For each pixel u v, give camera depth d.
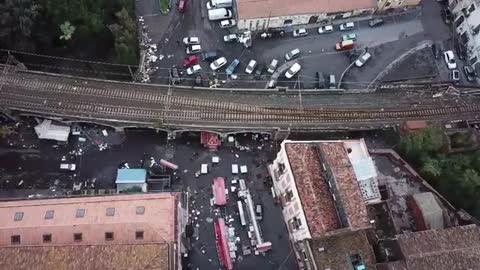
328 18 89.62
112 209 61.03
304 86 85.81
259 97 79.69
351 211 63.97
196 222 74.94
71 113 74.19
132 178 74.31
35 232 59.16
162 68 84.44
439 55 90.38
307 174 66.56
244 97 79.38
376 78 88.00
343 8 87.81
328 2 87.31
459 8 90.38
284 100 80.00
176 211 62.75
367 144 81.12
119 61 78.56
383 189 73.56
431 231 64.81
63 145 77.19
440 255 62.59
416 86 84.75
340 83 86.62
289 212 72.12
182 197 75.00
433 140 73.62
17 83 74.75
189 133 79.31
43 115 74.50
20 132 77.06
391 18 92.06
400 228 71.69
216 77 85.00
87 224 59.47
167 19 87.88
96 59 81.25
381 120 80.69
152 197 62.84
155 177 76.19
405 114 81.44
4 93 73.81
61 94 75.06
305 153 68.00
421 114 81.62
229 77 85.25
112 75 80.50
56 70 80.44
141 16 87.50
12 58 76.75
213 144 78.31
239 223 75.56
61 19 74.06
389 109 81.56
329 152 66.88
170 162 77.81
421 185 74.31
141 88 77.44
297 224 69.00
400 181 74.44
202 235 74.38
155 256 58.38
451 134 78.94
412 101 82.62
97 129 78.38
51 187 74.94
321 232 63.84
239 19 84.75
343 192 64.56
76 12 73.44
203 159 78.69
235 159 79.25
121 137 78.50
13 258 57.22
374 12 91.19
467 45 89.62
